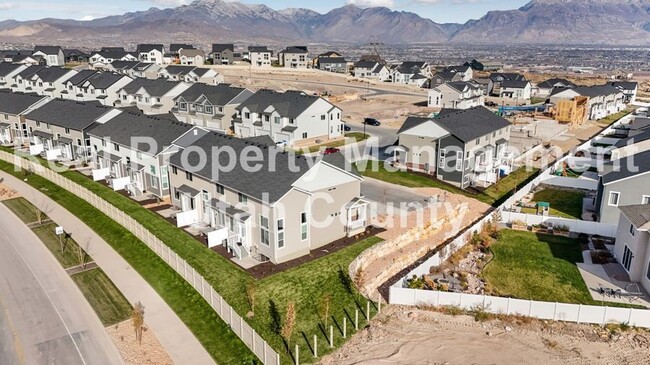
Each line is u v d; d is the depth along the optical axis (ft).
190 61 527.81
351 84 443.32
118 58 502.79
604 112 308.40
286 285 94.22
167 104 258.37
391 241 113.70
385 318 90.53
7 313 87.35
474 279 103.81
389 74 492.54
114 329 83.20
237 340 80.74
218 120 231.50
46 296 93.25
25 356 75.77
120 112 179.42
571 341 84.38
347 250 108.47
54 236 121.08
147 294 94.68
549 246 119.03
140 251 111.14
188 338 81.51
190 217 121.80
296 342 81.41
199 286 92.27
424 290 93.66
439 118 163.43
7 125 213.05
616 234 113.60
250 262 103.19
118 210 125.70
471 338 85.15
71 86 299.99
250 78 455.63
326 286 95.40
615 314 87.35
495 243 120.67
